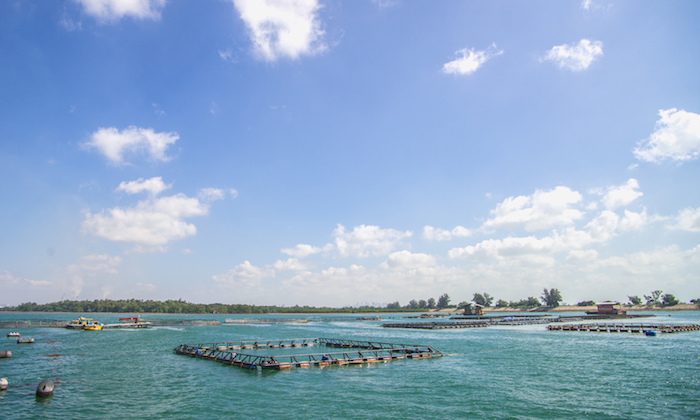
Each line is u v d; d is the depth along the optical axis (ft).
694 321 448.65
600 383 122.93
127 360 168.86
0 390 114.11
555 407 98.89
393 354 185.98
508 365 155.02
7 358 172.14
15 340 249.96
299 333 332.19
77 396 109.19
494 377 132.57
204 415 93.15
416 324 411.13
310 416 92.38
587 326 342.03
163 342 245.04
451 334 308.40
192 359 171.83
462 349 205.67
